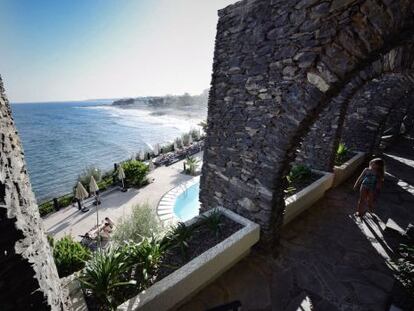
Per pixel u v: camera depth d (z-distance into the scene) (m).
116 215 7.66
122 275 2.63
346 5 2.04
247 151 3.57
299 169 5.48
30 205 1.47
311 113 2.62
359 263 3.38
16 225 1.01
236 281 3.08
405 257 2.92
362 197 4.51
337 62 2.23
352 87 4.96
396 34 1.88
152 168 11.99
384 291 2.90
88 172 10.59
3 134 1.26
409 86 6.19
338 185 6.19
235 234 3.27
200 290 2.94
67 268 3.09
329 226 4.32
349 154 7.48
